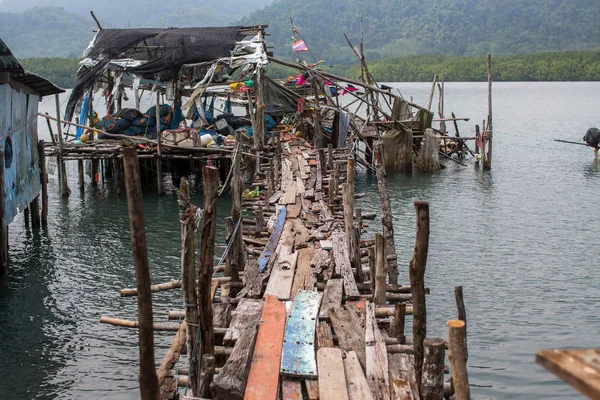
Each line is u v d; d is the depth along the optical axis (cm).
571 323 1458
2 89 1784
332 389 762
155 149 2730
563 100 10388
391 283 1316
